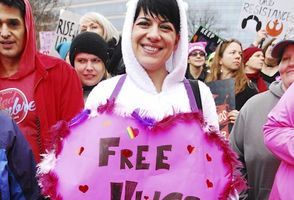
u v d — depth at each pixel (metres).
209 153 2.10
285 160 2.56
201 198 2.05
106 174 2.05
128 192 2.06
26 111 2.76
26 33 2.80
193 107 2.27
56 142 2.09
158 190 2.06
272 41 6.09
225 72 4.95
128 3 2.30
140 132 2.09
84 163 2.06
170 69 2.35
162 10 2.21
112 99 2.18
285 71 2.91
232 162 2.09
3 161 2.22
